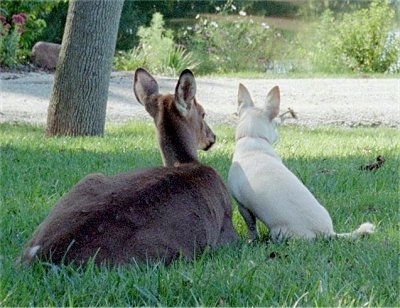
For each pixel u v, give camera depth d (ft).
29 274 16.66
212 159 32.71
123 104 59.47
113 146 37.14
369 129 48.03
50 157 33.42
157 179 18.43
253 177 21.13
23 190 26.76
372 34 82.28
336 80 73.36
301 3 99.91
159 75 77.61
